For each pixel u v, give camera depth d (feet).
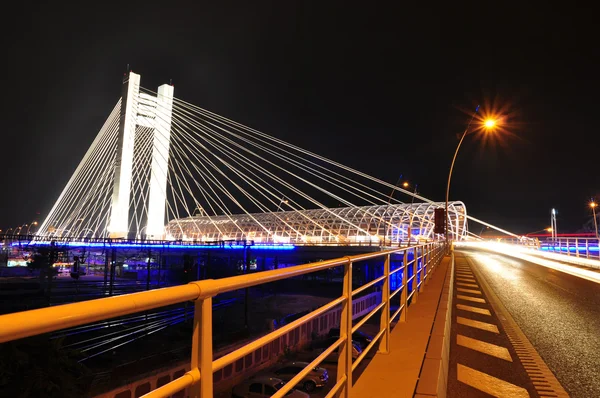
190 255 231.30
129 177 227.81
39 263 187.93
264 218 276.82
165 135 246.68
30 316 3.47
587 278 58.90
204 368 5.70
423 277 35.45
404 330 20.74
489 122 84.99
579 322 29.50
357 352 67.77
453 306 36.01
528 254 120.06
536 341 24.39
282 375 70.13
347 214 248.73
